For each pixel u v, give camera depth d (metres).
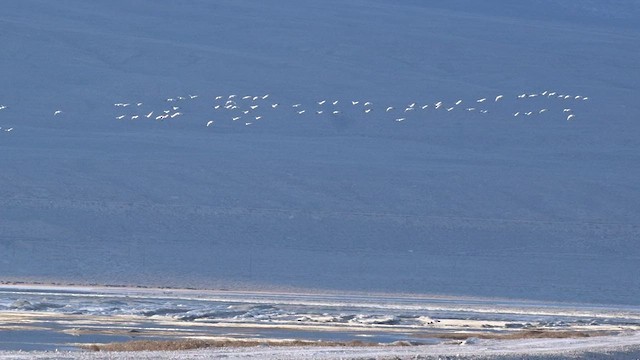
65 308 98.38
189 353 51.72
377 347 60.88
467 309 129.50
